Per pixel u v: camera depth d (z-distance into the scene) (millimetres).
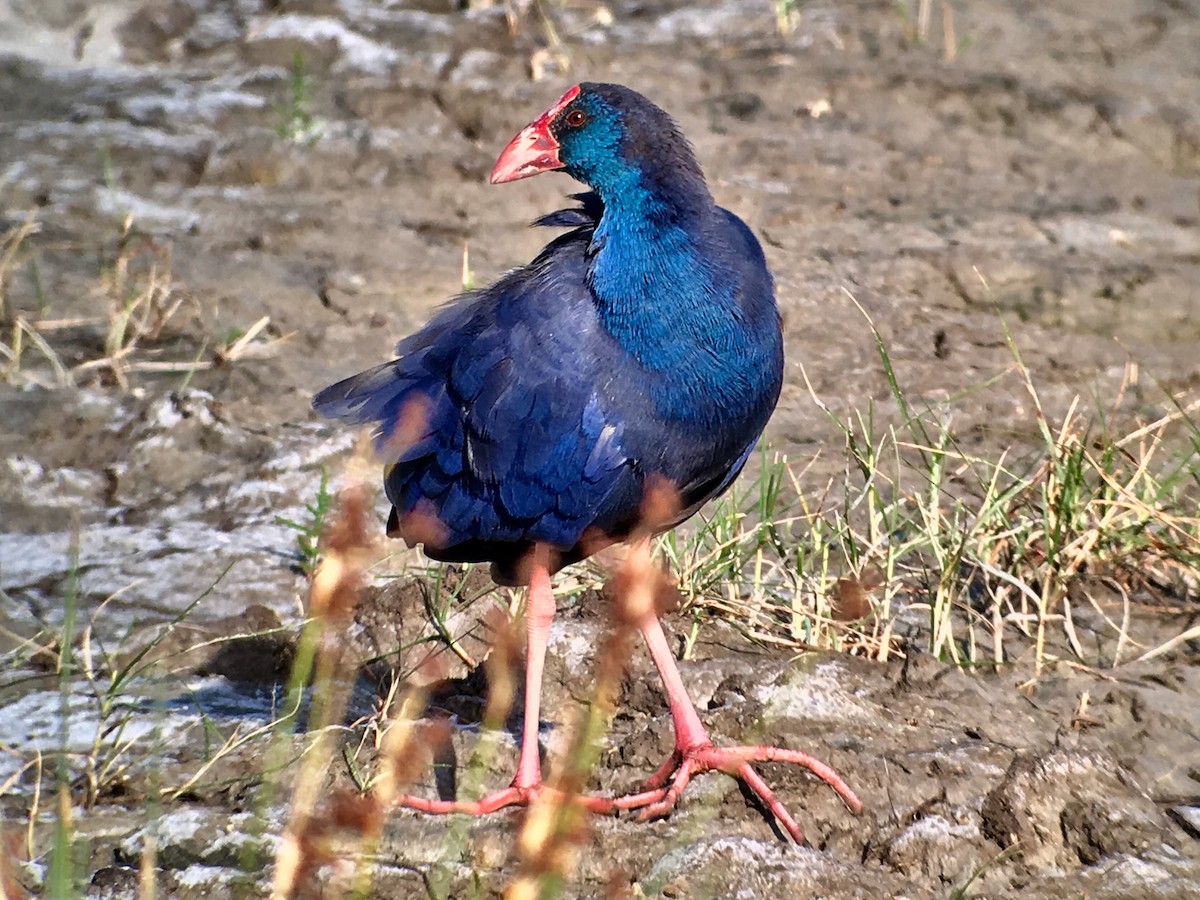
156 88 16375
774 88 16922
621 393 7801
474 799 7297
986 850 7422
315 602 6082
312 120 15852
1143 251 14500
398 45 17375
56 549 10328
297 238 14078
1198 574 9852
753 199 14898
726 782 7777
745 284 7957
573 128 7926
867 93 16969
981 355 12891
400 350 8484
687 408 7840
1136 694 8875
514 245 14070
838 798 7652
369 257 13797
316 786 7707
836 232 14508
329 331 12852
